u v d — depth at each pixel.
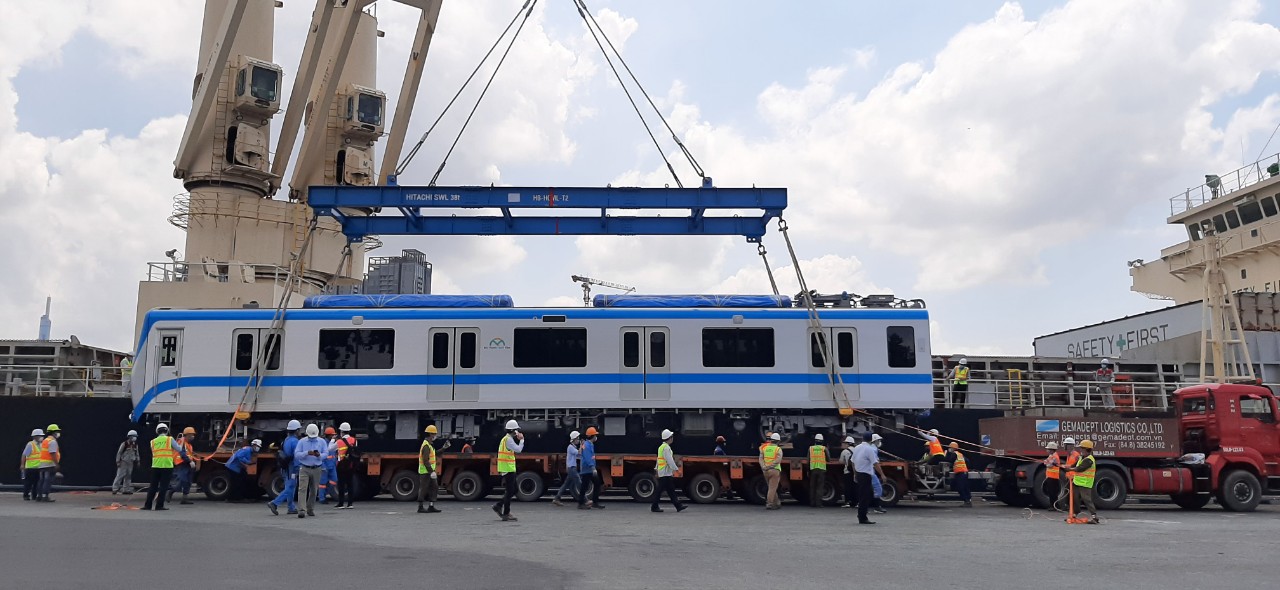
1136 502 26.47
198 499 24.56
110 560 11.66
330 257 40.94
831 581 10.59
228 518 18.33
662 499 24.55
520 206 25.88
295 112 39.22
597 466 23.25
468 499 23.73
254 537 14.67
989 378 34.00
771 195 25.84
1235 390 22.97
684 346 24.41
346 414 24.72
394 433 24.66
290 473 19.59
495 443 24.69
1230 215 38.69
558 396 24.19
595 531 16.11
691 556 12.72
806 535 15.77
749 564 11.95
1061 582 10.77
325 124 40.69
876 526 17.62
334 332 24.48
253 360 24.39
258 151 39.03
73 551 12.51
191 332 24.52
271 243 39.38
